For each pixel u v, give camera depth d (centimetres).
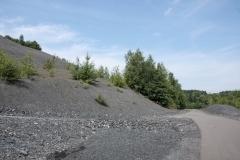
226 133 1378
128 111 2370
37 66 2706
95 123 1298
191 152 902
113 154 790
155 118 2089
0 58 1830
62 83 2206
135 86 3969
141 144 966
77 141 904
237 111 3678
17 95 1548
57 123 1084
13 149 694
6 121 948
